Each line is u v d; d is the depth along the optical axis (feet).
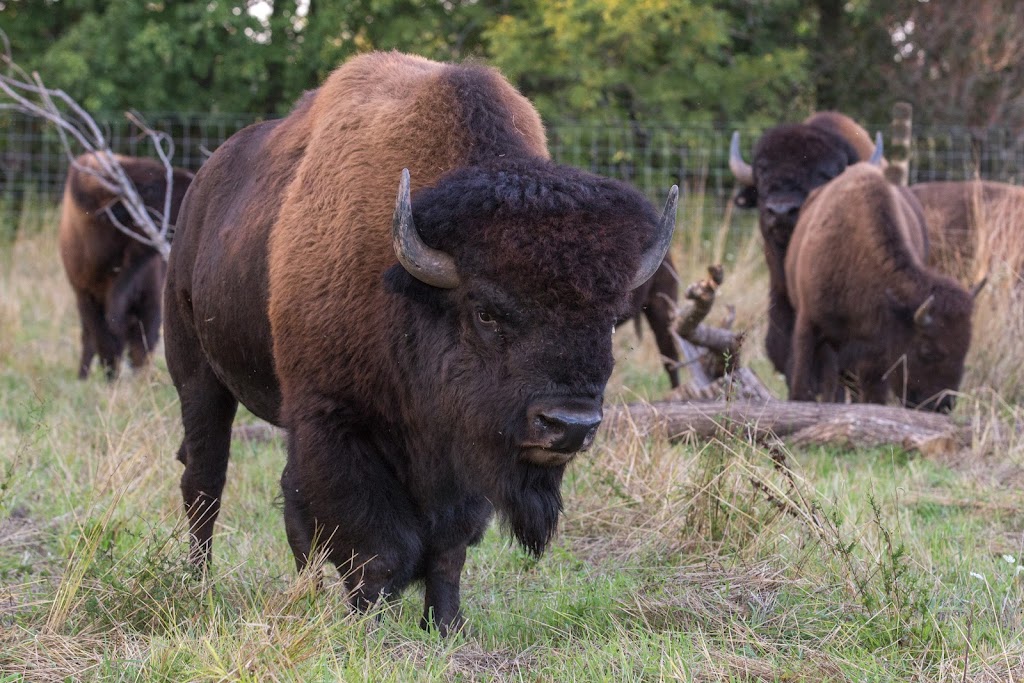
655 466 68.64
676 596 52.60
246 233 53.93
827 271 101.81
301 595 46.14
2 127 228.22
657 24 207.31
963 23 240.94
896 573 50.85
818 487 69.62
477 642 47.96
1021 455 80.64
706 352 99.81
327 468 46.65
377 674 41.52
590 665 44.19
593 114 219.00
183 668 41.55
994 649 44.88
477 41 227.20
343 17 208.95
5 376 115.24
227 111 218.79
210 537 59.16
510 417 42.68
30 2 220.64
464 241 42.68
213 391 60.03
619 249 42.39
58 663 42.63
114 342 120.67
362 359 46.78
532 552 47.34
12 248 188.03
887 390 102.22
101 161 104.94
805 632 48.06
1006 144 234.17
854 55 248.32
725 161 224.94
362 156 49.26
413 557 47.67
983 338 108.88
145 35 202.18
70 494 65.98
